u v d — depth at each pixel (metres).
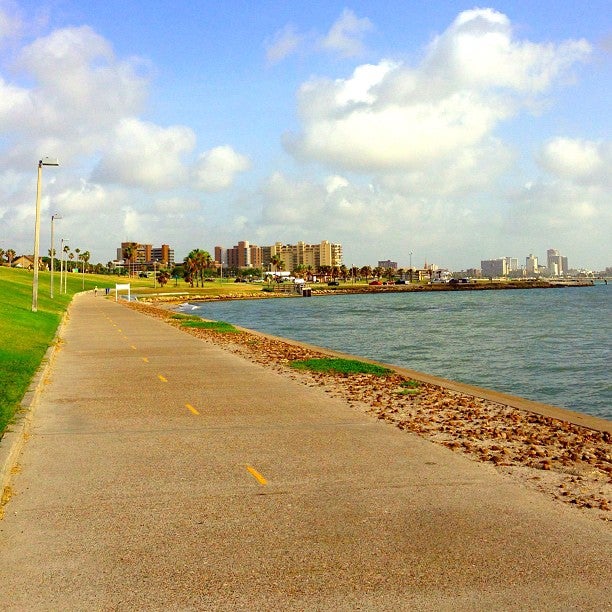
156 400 13.12
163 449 9.05
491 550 5.48
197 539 5.74
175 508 6.56
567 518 6.28
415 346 38.41
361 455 8.75
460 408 12.81
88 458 8.54
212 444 9.36
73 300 82.44
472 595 4.68
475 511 6.49
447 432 10.38
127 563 5.23
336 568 5.13
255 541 5.70
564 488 7.30
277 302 125.69
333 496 6.96
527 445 9.58
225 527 6.03
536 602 4.57
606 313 76.81
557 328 53.00
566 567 5.14
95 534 5.85
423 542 5.67
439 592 4.72
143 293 133.25
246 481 7.52
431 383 16.52
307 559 5.31
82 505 6.65
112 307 63.44
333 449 9.09
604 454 9.10
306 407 12.50
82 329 34.38
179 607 4.51
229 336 32.59
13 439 8.91
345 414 11.81
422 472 7.93
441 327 55.22
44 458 8.53
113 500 6.81
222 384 15.48
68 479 7.57
